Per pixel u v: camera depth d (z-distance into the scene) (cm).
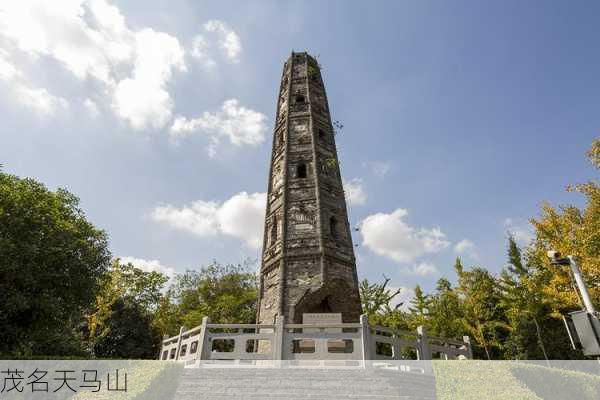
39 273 1734
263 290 1894
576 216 2100
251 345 2900
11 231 1656
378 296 3033
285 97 2817
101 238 2284
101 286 2273
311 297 1684
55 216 1889
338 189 2206
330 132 2564
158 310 3900
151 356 3753
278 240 1955
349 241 2012
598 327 796
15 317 1728
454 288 3428
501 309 3225
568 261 1018
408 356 2531
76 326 3091
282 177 2220
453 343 1447
